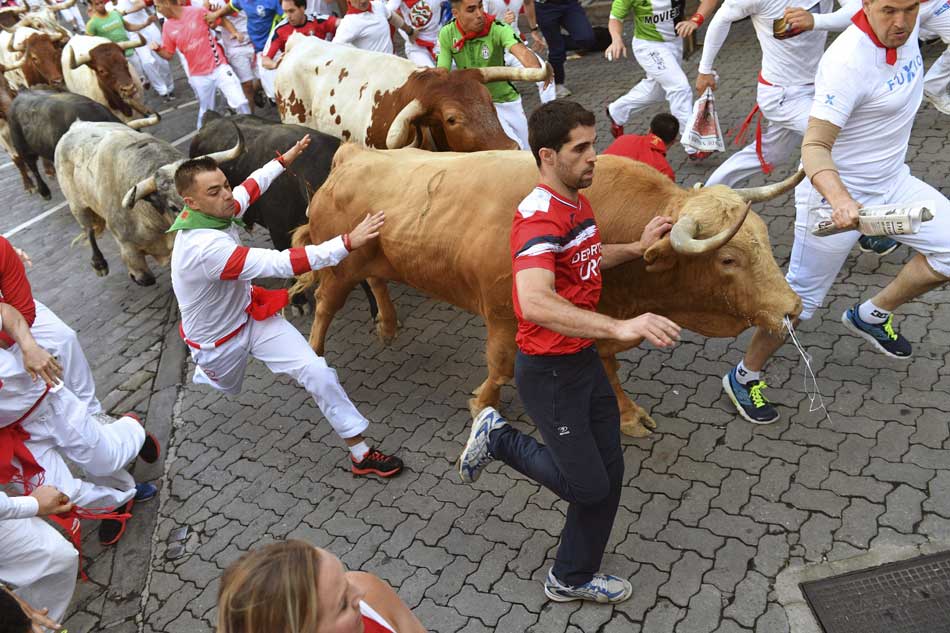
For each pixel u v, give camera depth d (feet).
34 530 11.20
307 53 21.71
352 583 5.41
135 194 17.94
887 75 11.31
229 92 30.73
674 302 11.12
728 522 11.71
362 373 17.16
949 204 12.12
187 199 11.77
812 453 12.59
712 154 22.56
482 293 12.03
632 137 14.28
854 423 12.98
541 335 8.93
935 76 20.25
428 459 14.29
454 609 11.28
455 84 16.87
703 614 10.43
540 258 8.27
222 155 16.02
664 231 10.20
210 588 12.58
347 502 13.71
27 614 8.81
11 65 34.50
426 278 13.05
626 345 11.71
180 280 12.28
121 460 13.53
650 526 11.91
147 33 38.88
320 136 17.95
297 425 15.99
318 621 4.55
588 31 28.68
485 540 12.34
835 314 15.56
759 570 10.87
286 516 13.69
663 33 21.31
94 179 20.76
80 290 24.03
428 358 17.24
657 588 10.91
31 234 28.84
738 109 24.98
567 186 8.50
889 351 14.05
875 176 12.25
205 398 17.51
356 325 19.10
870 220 10.43
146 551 13.57
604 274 11.25
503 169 11.86
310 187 17.47
